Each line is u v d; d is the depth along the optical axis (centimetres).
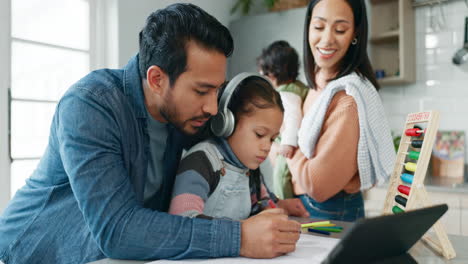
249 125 83
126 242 64
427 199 74
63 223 76
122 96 75
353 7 113
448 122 266
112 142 69
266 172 242
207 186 79
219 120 83
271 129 84
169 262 64
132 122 75
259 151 84
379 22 278
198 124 75
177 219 66
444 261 67
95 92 71
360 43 116
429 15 270
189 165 79
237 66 300
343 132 107
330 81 121
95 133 67
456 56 257
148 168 83
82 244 74
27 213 79
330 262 41
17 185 200
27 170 205
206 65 68
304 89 145
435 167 270
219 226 66
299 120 131
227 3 319
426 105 272
